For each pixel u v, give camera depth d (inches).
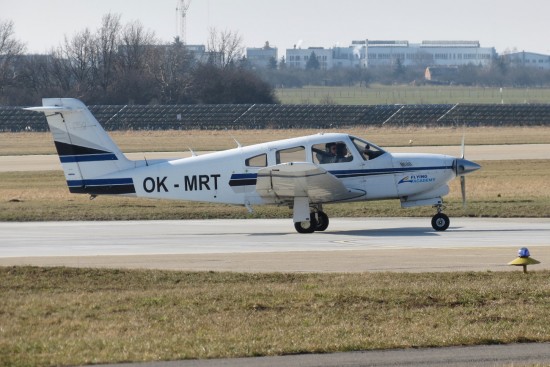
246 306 1680.6
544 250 2463.1
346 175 2992.1
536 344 1432.1
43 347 1381.6
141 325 1531.7
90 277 2020.2
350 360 1331.2
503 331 1489.9
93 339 1429.6
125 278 2011.6
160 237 2854.3
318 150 3002.0
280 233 2962.6
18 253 2472.9
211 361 1321.4
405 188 3019.2
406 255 2377.0
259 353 1358.3
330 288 1844.2
